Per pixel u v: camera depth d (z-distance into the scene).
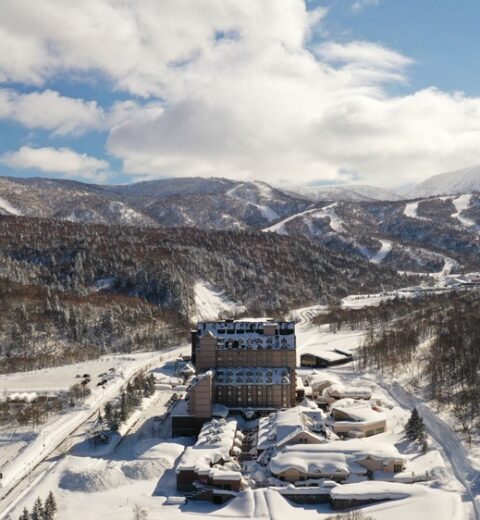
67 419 196.38
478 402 176.50
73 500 135.50
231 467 148.25
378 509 123.12
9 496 139.88
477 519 118.31
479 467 138.75
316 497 132.38
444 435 164.38
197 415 180.38
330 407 198.50
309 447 151.00
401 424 178.12
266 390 198.75
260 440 165.38
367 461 143.50
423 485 134.38
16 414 197.75
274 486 138.62
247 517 122.56
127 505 132.62
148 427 190.00
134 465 150.75
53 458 164.12
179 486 140.88
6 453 166.88
